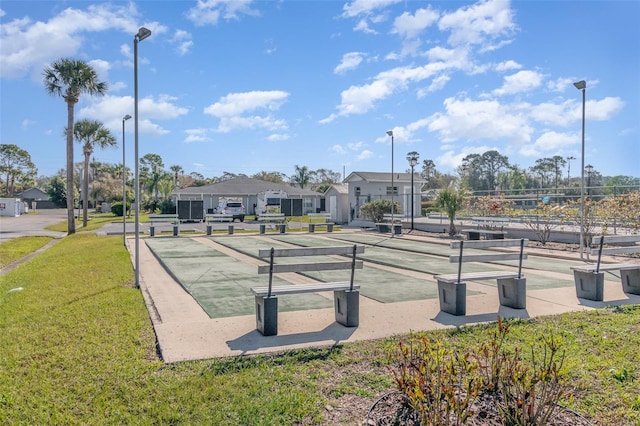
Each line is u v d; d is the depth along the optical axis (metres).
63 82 26.27
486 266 10.80
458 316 5.84
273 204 39.66
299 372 3.96
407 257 12.70
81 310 6.23
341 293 5.49
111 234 22.78
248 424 3.05
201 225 27.17
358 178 32.44
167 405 3.31
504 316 5.83
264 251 5.01
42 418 3.14
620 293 7.30
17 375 3.91
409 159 23.30
